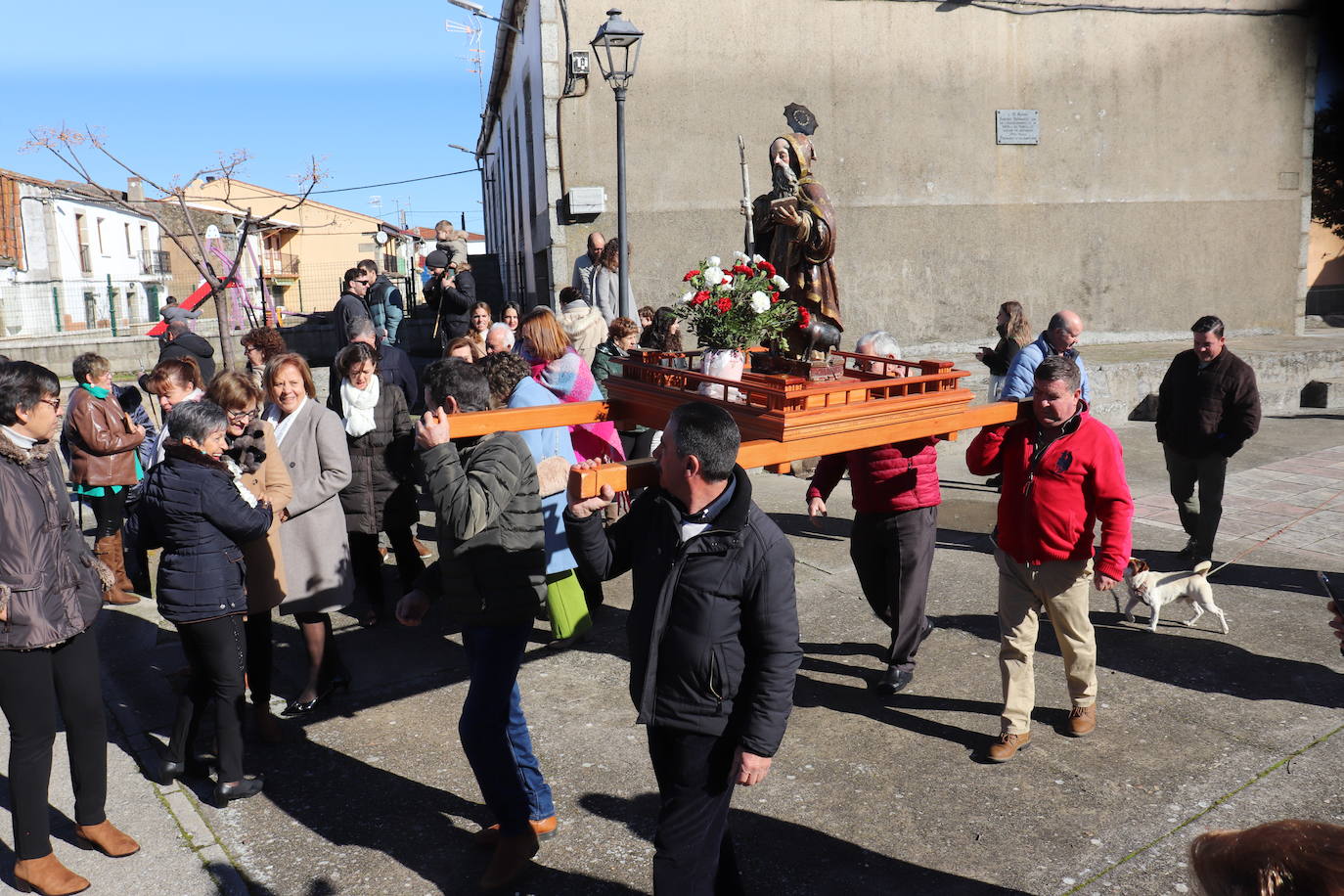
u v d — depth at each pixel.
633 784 3.89
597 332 7.47
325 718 4.54
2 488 3.01
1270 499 8.11
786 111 8.63
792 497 8.55
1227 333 15.64
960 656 5.08
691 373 3.62
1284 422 11.89
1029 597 4.08
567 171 11.90
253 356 6.43
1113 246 14.76
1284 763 3.91
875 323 13.73
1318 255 25.52
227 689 3.71
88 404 5.97
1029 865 3.31
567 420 3.72
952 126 13.65
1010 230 14.18
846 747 4.16
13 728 3.12
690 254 12.48
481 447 3.26
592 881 3.27
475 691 3.20
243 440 4.12
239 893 3.21
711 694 2.58
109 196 10.88
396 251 47.06
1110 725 4.30
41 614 3.07
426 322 17.20
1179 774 3.86
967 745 4.15
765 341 3.83
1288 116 15.33
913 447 4.45
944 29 13.39
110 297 26.83
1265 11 14.86
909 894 3.17
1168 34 14.46
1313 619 5.45
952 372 3.61
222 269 24.17
